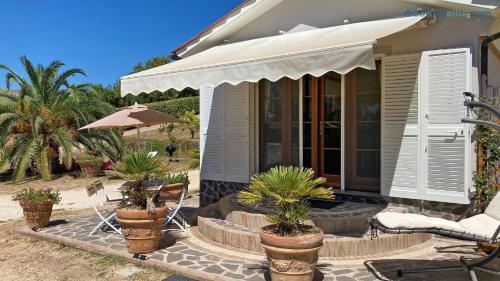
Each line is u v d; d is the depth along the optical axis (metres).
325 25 11.41
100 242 9.80
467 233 6.50
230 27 12.92
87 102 26.08
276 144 12.60
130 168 8.91
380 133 10.74
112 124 11.64
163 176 9.46
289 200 6.65
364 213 9.55
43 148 23.92
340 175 11.44
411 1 9.78
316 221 9.06
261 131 12.85
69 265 8.65
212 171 13.58
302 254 6.52
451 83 9.28
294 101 12.23
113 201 11.24
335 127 11.57
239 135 12.90
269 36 12.47
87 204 16.36
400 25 9.16
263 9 12.41
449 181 9.34
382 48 10.25
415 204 9.91
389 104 10.16
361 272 7.54
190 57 12.34
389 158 10.21
